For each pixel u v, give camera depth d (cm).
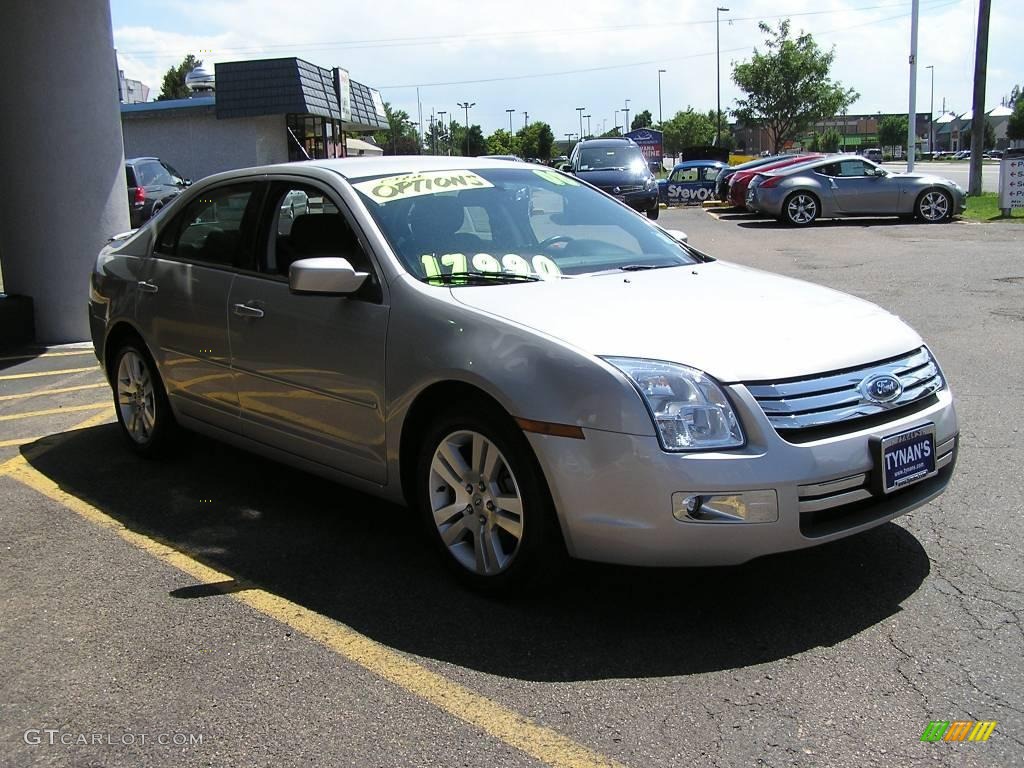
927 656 315
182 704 300
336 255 422
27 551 425
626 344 332
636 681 306
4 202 927
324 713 294
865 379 340
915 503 351
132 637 344
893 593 361
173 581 392
